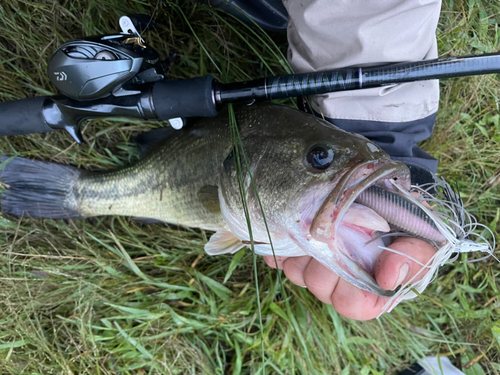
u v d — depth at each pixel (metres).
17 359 0.40
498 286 0.50
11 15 0.40
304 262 0.36
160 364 0.43
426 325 0.50
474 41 0.45
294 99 0.42
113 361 0.42
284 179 0.28
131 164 0.41
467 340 0.49
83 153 0.45
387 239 0.32
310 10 0.29
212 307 0.44
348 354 0.45
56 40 0.42
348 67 0.29
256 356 0.46
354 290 0.33
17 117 0.30
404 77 0.27
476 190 0.50
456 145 0.49
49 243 0.44
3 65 0.42
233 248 0.38
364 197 0.29
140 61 0.27
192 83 0.27
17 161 0.43
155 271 0.47
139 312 0.43
